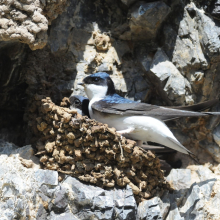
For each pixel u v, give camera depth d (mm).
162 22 8188
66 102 7871
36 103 7547
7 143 7434
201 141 8359
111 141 6711
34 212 6316
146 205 6711
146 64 8352
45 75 8188
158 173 7137
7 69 7723
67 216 6414
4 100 8273
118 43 8586
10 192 6188
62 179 6805
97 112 7379
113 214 6406
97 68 8375
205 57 7805
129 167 6867
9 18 6340
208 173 7922
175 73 8016
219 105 8156
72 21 8359
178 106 8047
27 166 6875
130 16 8023
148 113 7020
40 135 7344
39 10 6496
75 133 6742
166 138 7133
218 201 7148
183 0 8062
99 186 6762
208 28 7742
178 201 7191
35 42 6523
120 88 8359
